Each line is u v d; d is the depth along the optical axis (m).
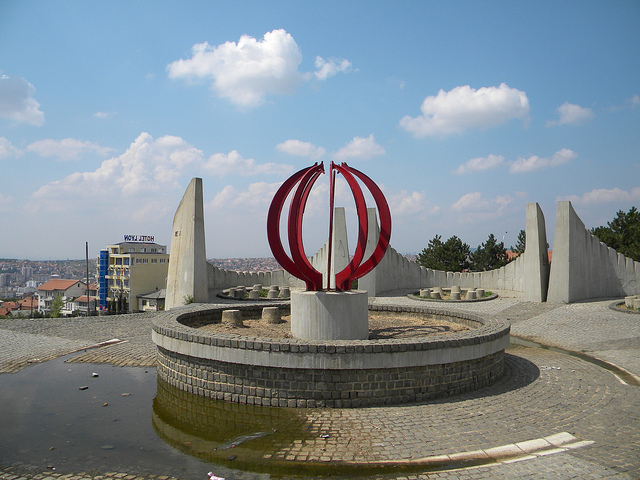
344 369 9.15
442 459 6.89
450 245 47.59
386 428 8.13
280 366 9.24
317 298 11.69
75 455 7.34
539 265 24.69
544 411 8.89
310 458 7.07
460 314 14.57
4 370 12.41
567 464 6.62
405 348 9.27
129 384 11.28
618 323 18.66
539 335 17.56
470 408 9.08
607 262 26.08
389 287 32.47
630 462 6.64
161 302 57.31
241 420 8.77
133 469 6.83
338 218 29.25
